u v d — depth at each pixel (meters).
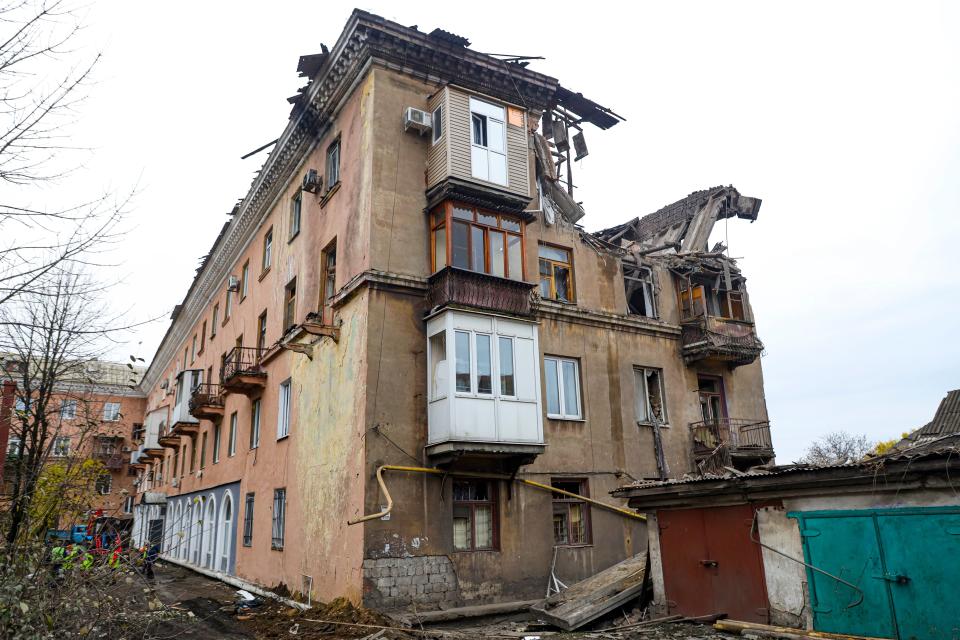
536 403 14.47
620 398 17.47
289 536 16.22
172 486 30.89
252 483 19.97
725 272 20.44
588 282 18.08
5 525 9.06
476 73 16.67
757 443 19.55
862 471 8.48
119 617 7.62
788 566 9.35
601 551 15.64
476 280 14.38
